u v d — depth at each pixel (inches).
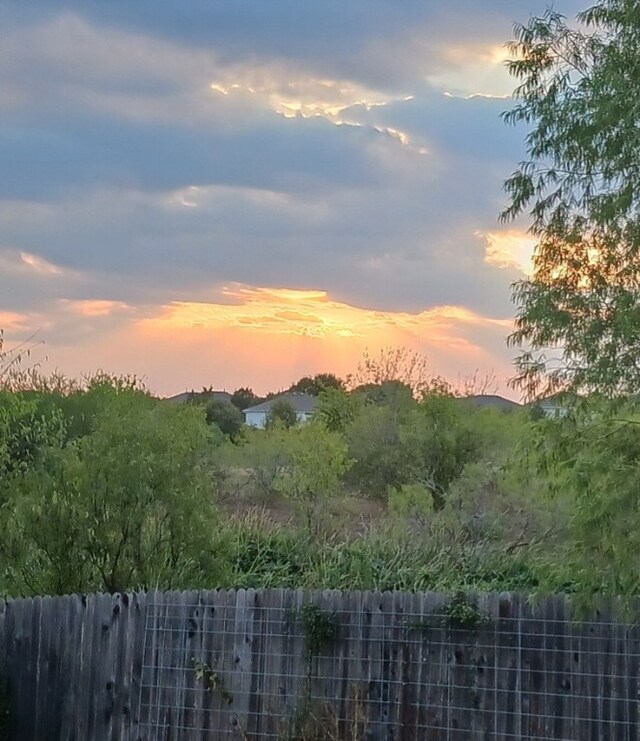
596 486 291.3
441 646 380.5
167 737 408.8
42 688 428.8
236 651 405.7
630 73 302.7
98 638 424.5
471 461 826.8
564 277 305.4
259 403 2065.7
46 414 794.2
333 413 973.8
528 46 322.0
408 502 734.5
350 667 390.9
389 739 382.6
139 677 416.2
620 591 316.5
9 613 436.8
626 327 287.1
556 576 332.8
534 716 366.0
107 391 840.3
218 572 467.5
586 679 360.5
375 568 633.0
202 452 574.9
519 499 652.1
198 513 463.5
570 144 306.2
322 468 772.6
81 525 454.0
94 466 455.2
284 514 797.9
